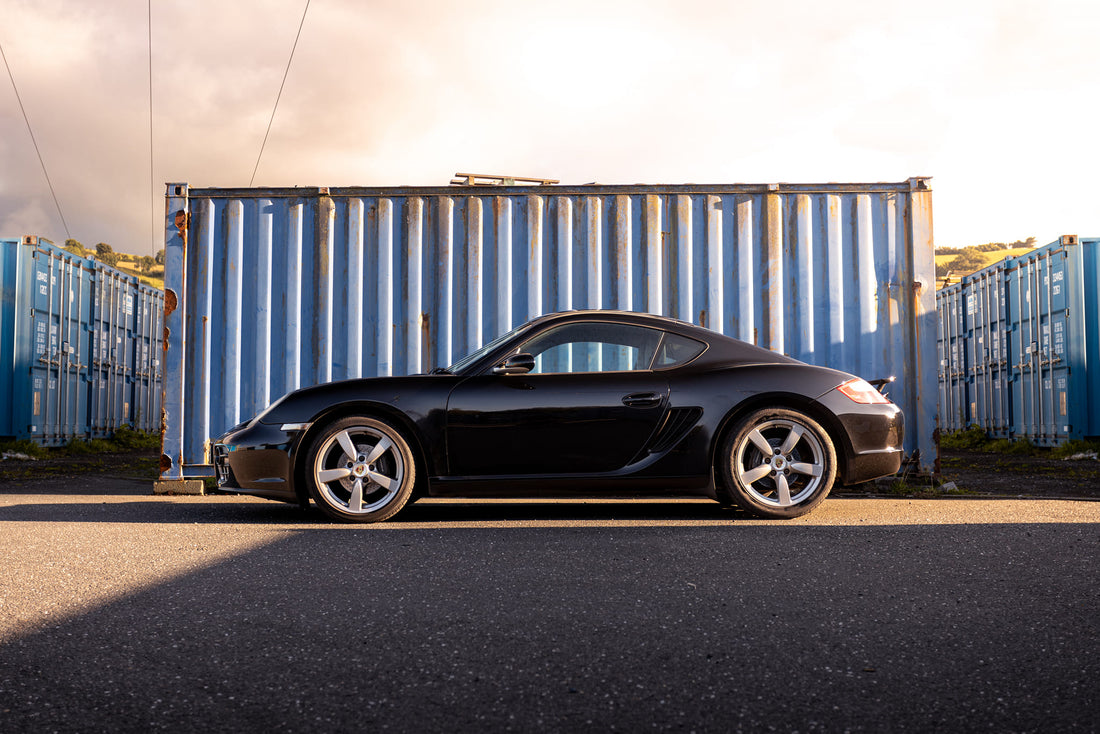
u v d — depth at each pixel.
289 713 1.74
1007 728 1.65
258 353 6.97
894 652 2.15
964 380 15.50
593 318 5.07
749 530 4.29
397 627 2.42
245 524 4.69
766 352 5.06
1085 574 3.10
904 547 3.72
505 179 8.21
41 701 1.81
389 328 6.97
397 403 4.79
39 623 2.46
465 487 4.78
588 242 6.95
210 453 6.89
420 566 3.35
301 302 7.00
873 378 6.83
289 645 2.24
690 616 2.53
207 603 2.71
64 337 13.23
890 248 6.90
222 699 1.83
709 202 6.95
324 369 6.96
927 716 1.71
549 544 3.88
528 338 5.00
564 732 1.64
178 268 6.96
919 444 6.75
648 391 4.81
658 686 1.90
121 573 3.19
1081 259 11.63
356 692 1.87
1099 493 6.45
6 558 3.50
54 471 9.50
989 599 2.73
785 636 2.31
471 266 6.97
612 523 4.66
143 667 2.05
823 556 3.51
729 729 1.65
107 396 15.02
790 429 4.84
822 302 6.88
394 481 4.75
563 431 4.77
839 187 6.91
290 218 7.03
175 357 6.94
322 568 3.31
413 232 7.00
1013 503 5.68
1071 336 11.65
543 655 2.14
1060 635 2.30
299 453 4.85
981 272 14.55
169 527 4.53
